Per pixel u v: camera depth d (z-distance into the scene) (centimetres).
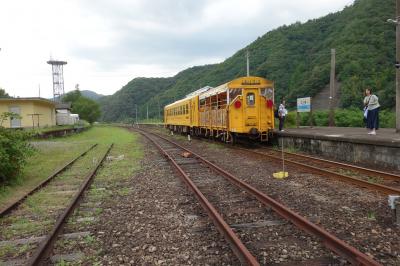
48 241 564
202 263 506
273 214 720
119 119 15762
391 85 4069
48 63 10244
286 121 3117
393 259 497
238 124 1970
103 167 1447
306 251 529
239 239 562
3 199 926
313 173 1154
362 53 4847
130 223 696
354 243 555
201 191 952
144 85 16750
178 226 667
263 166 1350
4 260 543
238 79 1981
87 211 783
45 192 995
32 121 3822
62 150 2191
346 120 3139
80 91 10631
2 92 7762
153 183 1084
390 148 1201
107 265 511
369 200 804
